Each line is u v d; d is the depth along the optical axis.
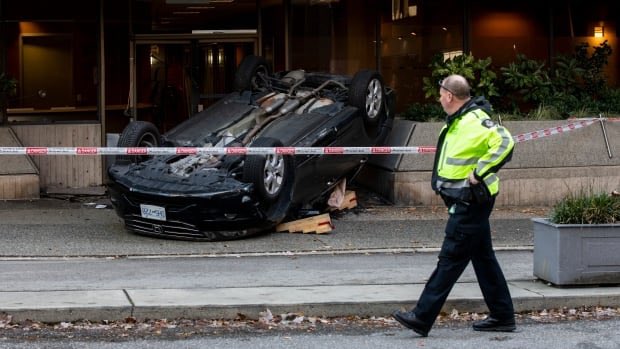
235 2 30.91
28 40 29.56
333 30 30.89
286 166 22.19
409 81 30.89
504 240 22.27
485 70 29.28
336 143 23.84
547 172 26.98
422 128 26.83
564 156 27.12
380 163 27.48
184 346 14.14
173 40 30.72
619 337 14.80
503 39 31.19
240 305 15.73
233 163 22.03
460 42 30.98
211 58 31.02
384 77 30.92
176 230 21.61
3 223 23.73
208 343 14.34
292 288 17.11
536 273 17.78
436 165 14.52
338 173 24.48
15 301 15.78
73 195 28.28
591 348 14.16
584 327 15.45
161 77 30.80
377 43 30.86
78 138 29.86
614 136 27.55
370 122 25.02
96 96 30.11
